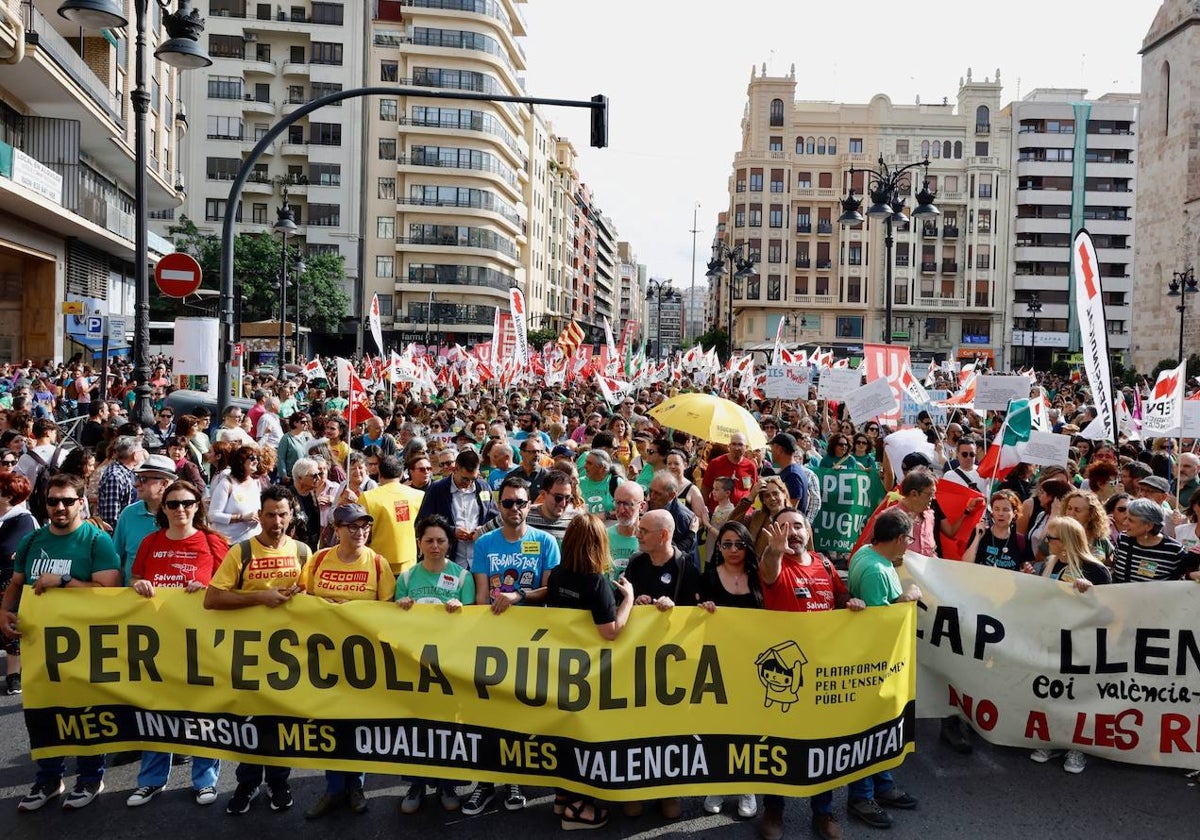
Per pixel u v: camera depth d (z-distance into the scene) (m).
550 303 98.44
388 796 5.64
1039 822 5.30
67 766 5.99
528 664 5.24
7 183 22.58
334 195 69.62
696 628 5.25
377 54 70.19
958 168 84.69
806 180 84.62
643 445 11.20
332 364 43.03
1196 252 62.81
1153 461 9.87
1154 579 6.35
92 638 5.42
